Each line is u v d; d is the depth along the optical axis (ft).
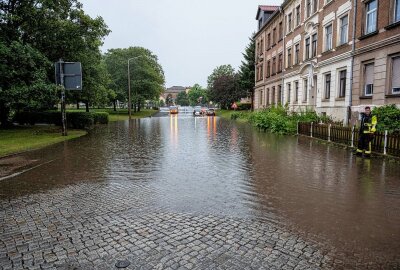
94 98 88.12
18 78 55.42
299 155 36.88
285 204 18.88
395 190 21.70
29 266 11.71
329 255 12.50
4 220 16.42
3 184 23.89
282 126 65.41
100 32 73.36
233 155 37.17
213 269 11.40
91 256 12.44
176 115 189.78
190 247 13.19
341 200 19.58
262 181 24.53
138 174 27.17
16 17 61.26
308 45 82.02
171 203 19.13
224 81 202.59
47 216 16.96
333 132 47.47
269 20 115.44
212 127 85.81
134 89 184.96
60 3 67.51
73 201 19.61
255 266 11.60
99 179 25.39
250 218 16.57
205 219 16.43
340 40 63.82
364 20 54.85
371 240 13.88
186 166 30.63
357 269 11.48
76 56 71.87
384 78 48.67
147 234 14.53
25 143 47.37
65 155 37.50
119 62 184.14
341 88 63.87
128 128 82.79
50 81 65.92
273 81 114.32
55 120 84.64
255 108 145.28
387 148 34.99
